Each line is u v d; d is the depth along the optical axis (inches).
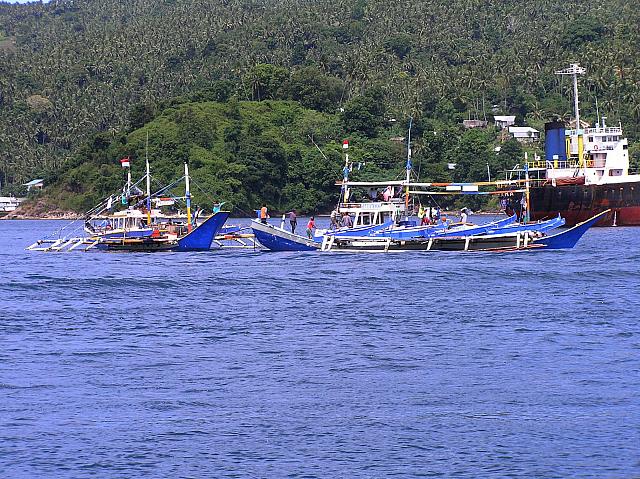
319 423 5280.5
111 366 6624.0
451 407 5531.5
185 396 5826.8
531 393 5772.6
